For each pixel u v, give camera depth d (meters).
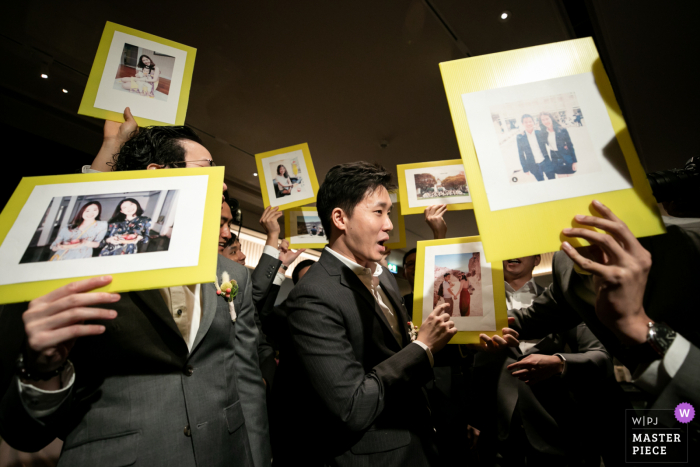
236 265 1.10
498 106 0.71
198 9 2.92
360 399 0.91
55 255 0.61
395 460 0.96
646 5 3.00
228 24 3.08
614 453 1.36
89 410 0.70
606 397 1.42
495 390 1.53
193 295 0.90
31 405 0.58
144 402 0.73
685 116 4.23
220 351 0.89
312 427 1.06
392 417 1.02
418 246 1.42
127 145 0.97
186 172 0.72
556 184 0.66
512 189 0.66
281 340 1.33
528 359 1.33
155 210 0.67
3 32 2.97
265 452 0.90
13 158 3.75
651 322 0.58
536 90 0.71
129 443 0.68
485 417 1.55
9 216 0.64
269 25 3.11
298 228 2.29
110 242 0.63
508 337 1.19
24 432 0.62
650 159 5.08
